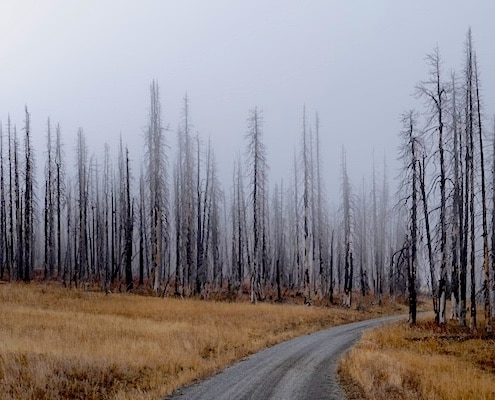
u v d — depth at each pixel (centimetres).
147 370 1644
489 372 1923
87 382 1407
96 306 3306
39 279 5128
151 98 4403
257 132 4406
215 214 5509
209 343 2220
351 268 4931
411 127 3114
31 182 4862
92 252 5447
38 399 1259
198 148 5200
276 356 2089
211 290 5188
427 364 1819
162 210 4331
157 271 4247
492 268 3266
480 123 2741
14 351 1587
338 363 1906
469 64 2827
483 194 2720
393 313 4938
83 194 5219
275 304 4438
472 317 2742
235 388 1462
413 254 3206
